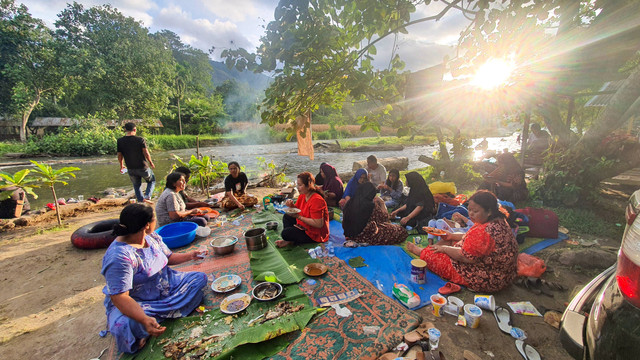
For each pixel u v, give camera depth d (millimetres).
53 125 29625
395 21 2701
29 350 2322
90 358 2219
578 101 9641
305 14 2410
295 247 3984
